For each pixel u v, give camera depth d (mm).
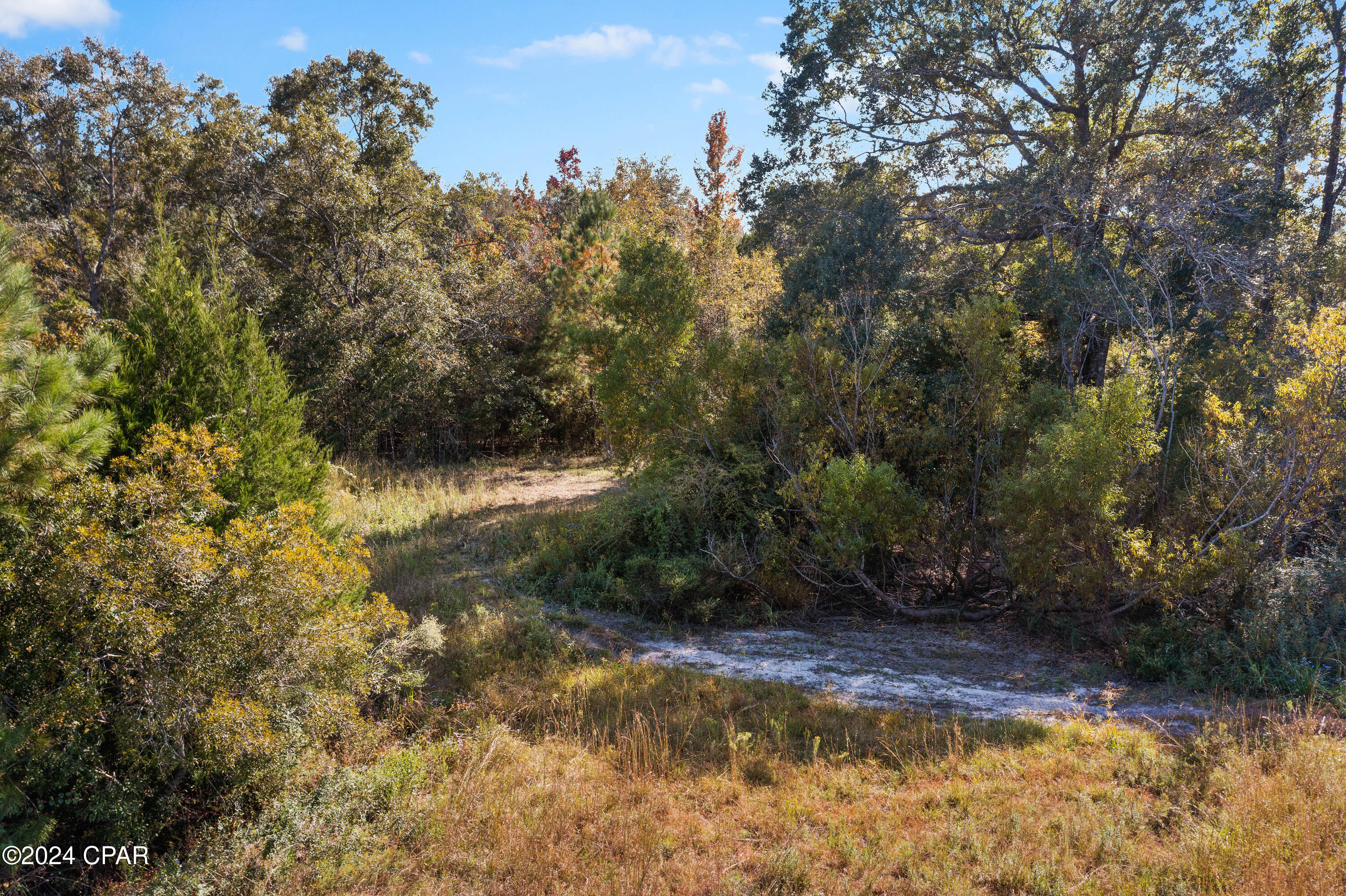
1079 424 8852
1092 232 14477
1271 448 8922
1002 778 5785
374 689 6516
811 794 5699
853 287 14422
